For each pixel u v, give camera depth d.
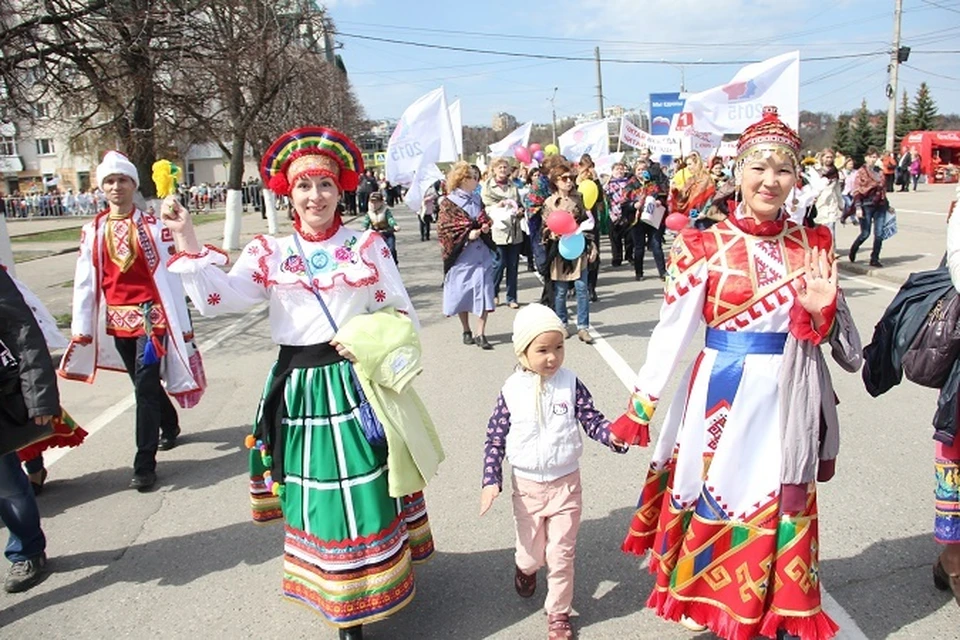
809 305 2.66
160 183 3.36
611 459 5.00
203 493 4.88
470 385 6.97
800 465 2.70
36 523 3.90
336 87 36.50
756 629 2.79
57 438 4.76
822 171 12.49
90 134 14.48
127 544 4.26
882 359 3.27
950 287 3.05
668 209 12.41
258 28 15.68
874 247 12.08
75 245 24.56
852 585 3.42
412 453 3.04
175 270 3.05
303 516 3.05
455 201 8.19
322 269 3.19
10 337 3.46
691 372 2.95
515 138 19.03
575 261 8.19
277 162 3.23
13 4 11.00
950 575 3.23
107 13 11.30
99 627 3.49
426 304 11.42
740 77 9.69
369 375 3.01
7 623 3.57
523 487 3.25
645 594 3.46
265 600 3.63
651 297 10.96
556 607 3.16
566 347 8.14
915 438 5.12
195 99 13.48
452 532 4.16
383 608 2.99
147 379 4.97
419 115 11.91
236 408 6.63
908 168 32.00
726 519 2.81
